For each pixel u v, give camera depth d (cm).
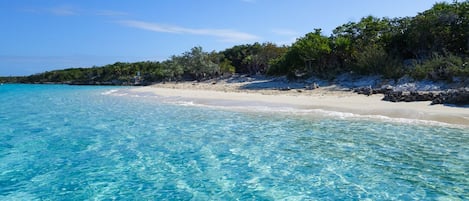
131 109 2891
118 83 10556
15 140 1636
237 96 3725
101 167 1206
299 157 1304
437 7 4634
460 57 3562
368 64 4366
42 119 2330
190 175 1115
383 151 1368
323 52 5416
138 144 1540
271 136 1675
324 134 1700
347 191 971
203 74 8825
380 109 2355
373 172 1125
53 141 1611
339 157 1297
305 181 1052
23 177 1109
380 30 5216
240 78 7338
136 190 994
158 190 991
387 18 5428
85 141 1609
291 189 989
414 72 3478
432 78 3203
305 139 1598
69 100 4038
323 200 911
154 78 10044
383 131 1739
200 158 1308
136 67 11894
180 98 3775
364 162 1230
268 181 1055
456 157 1266
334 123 1994
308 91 4006
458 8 4341
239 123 2062
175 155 1352
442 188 980
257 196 940
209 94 4169
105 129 1920
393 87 3312
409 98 2644
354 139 1577
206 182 1050
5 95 5169
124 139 1647
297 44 5812
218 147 1469
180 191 980
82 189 1005
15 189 1008
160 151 1414
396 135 1639
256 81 6369
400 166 1180
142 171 1159
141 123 2114
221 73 8819
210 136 1697
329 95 3466
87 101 3819
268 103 2959
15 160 1298
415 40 4441
